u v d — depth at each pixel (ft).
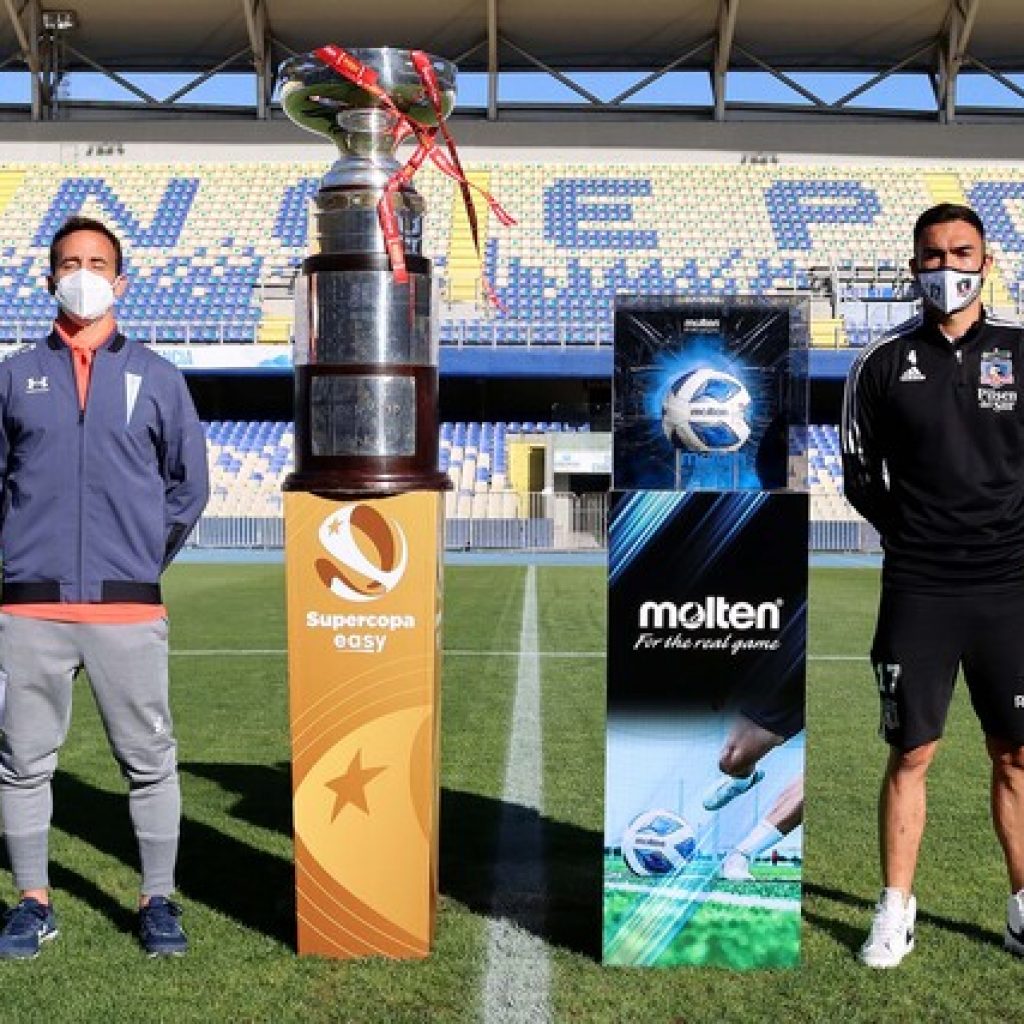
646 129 107.14
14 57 106.63
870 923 13.50
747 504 11.96
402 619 12.13
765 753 12.06
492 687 28.45
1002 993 11.59
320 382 12.18
